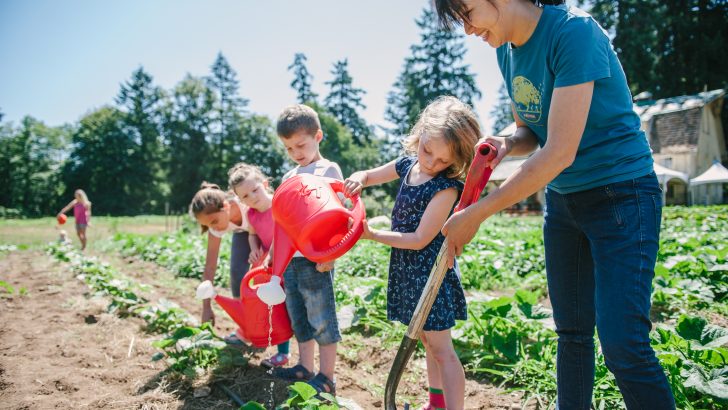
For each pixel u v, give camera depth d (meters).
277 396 2.64
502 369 2.97
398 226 2.24
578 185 1.72
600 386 2.47
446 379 2.11
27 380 2.85
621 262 1.60
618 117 1.64
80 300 4.90
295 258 2.73
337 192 2.42
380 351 3.41
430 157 2.08
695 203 28.50
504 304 3.35
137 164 58.44
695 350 2.62
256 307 2.87
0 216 51.72
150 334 3.84
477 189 1.75
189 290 6.12
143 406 2.55
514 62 1.83
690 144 28.22
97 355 3.31
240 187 3.13
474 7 1.60
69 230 22.31
